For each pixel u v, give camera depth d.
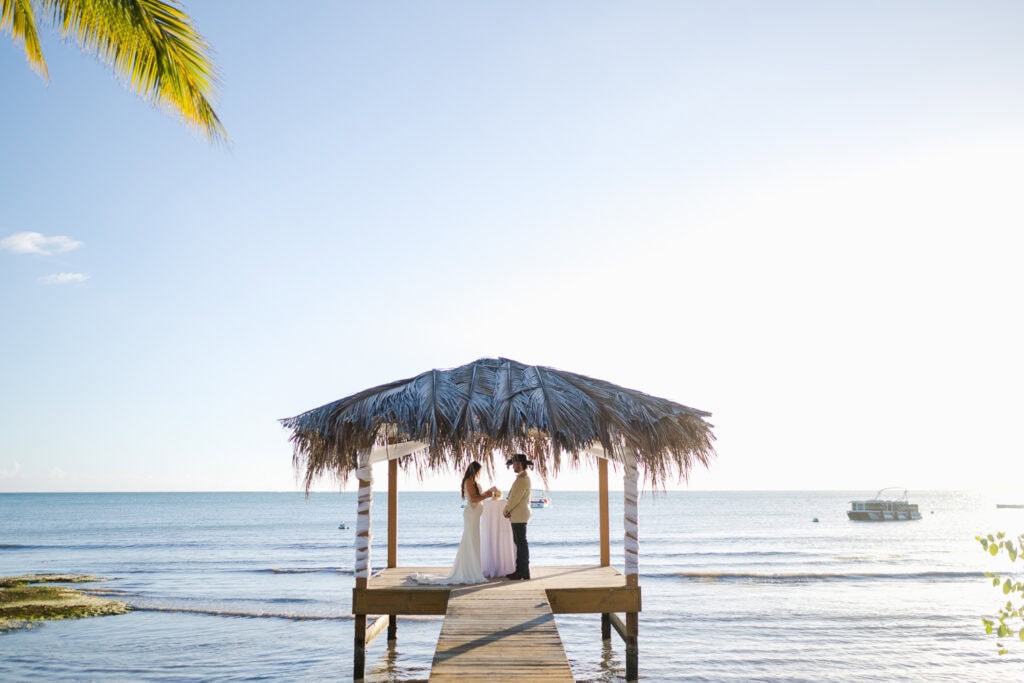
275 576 40.88
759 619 25.88
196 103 9.17
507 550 13.83
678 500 182.25
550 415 11.32
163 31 8.58
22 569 43.78
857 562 48.16
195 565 46.03
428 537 67.94
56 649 20.44
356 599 11.84
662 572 42.19
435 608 11.83
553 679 8.02
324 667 18.02
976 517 113.69
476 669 8.34
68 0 8.18
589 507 135.75
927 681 16.94
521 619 10.29
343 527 80.19
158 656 19.53
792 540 66.31
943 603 30.09
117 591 34.03
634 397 12.55
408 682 15.01
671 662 18.62
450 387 11.97
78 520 97.06
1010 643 21.52
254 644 21.34
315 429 11.67
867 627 24.23
